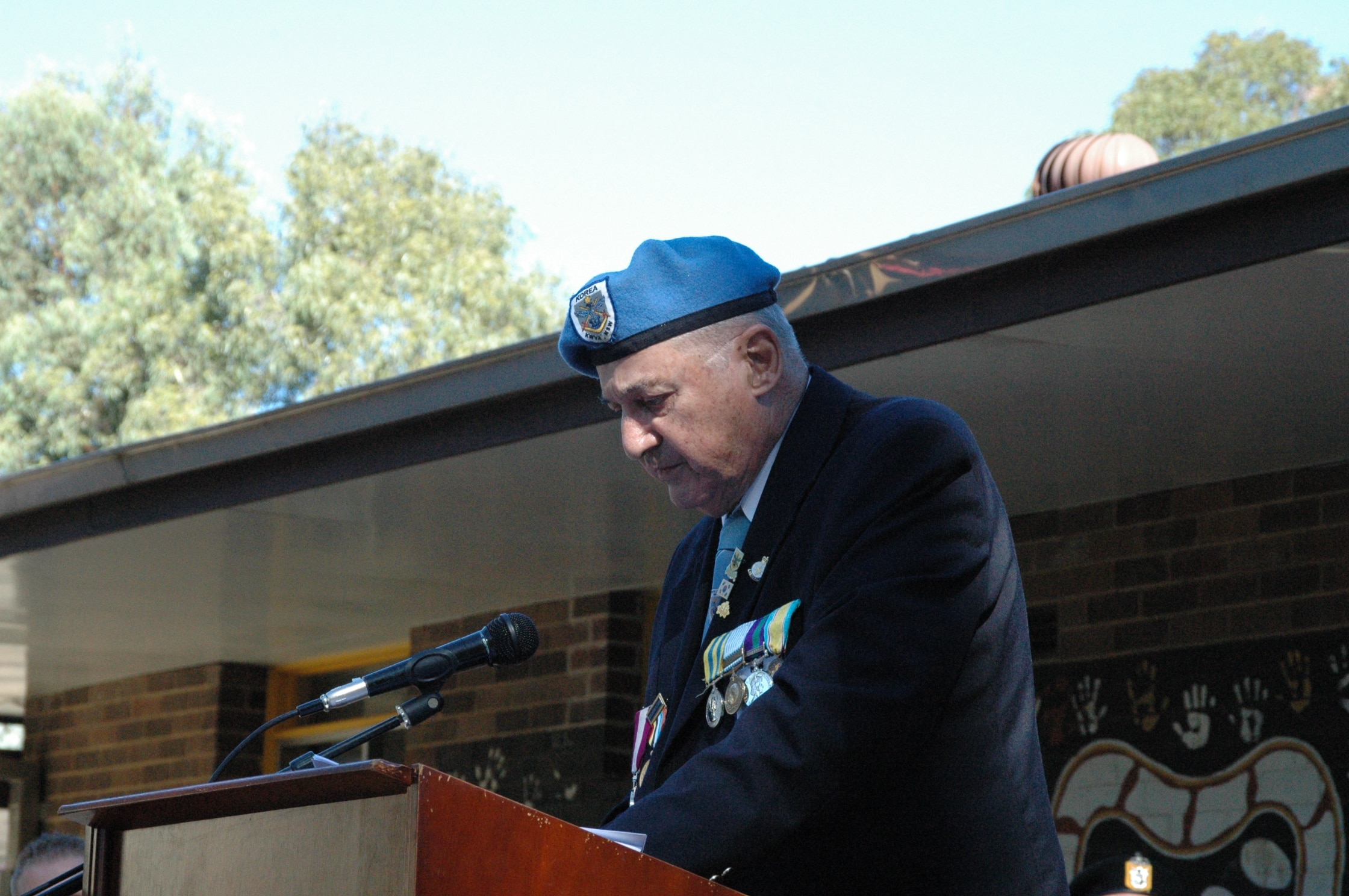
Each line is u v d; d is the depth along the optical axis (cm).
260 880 213
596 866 207
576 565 887
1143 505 757
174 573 895
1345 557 685
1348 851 663
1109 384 588
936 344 507
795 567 284
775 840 247
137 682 1230
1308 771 681
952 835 266
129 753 1223
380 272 2902
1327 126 421
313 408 673
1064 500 771
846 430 294
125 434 2700
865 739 252
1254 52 3150
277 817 213
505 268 2978
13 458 2764
